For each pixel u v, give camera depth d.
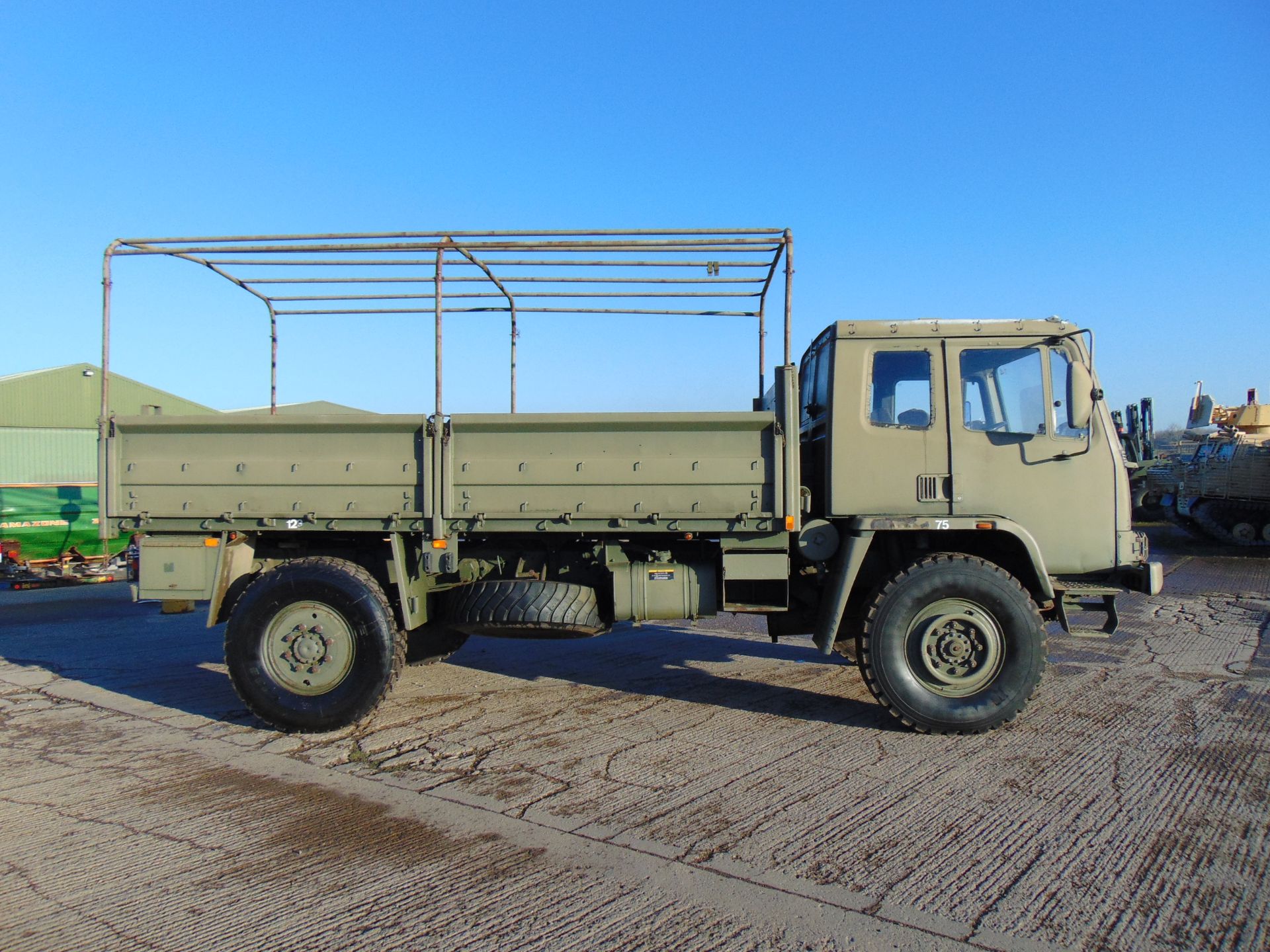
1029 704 6.18
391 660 5.55
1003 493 5.69
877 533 5.98
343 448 5.67
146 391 23.92
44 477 23.27
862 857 3.71
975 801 4.34
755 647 8.48
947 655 5.41
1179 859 3.68
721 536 5.70
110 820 4.19
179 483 5.74
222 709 6.21
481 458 5.58
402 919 3.22
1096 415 5.67
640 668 7.46
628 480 5.54
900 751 5.16
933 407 5.73
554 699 6.44
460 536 6.13
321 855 3.77
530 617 5.77
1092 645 8.40
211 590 5.75
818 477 6.07
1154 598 11.80
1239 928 3.12
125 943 3.07
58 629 9.80
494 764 4.98
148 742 5.44
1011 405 5.73
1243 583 13.60
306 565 5.63
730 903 3.31
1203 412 16.98
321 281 7.04
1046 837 3.91
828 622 5.62
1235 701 6.25
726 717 5.93
